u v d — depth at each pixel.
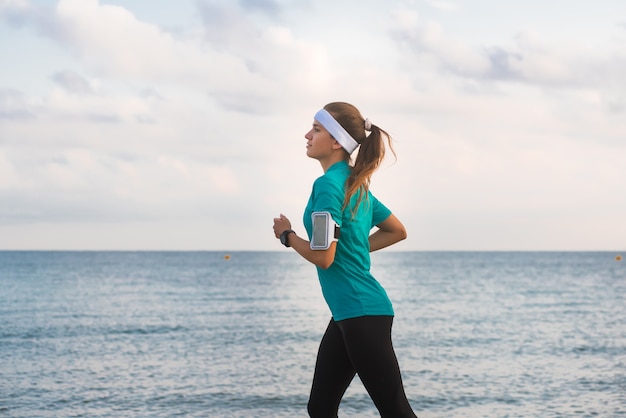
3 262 115.44
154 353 15.57
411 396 10.16
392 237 3.64
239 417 8.80
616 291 43.22
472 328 21.55
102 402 9.75
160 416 8.88
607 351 15.80
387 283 53.00
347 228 3.21
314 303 32.94
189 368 13.08
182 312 27.84
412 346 16.89
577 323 23.25
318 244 3.08
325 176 3.23
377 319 3.20
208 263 115.00
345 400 9.52
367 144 3.29
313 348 16.47
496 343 17.50
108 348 16.53
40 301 33.69
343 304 3.20
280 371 12.66
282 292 42.00
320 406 3.39
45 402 9.77
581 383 11.23
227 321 23.98
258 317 25.62
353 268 3.23
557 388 10.76
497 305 31.72
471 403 9.62
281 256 190.62
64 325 22.56
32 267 89.94
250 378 11.80
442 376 12.05
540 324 22.92
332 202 3.14
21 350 16.20
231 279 60.38
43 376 12.13
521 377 11.92
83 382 11.42
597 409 9.14
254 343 17.58
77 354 15.41
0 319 24.67
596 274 72.94
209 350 16.08
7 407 9.42
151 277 62.81
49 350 16.20
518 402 9.66
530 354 15.29
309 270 85.25
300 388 10.81
